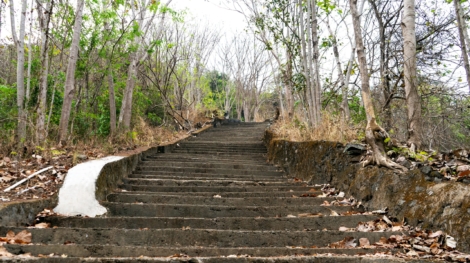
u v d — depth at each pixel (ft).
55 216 13.41
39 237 11.63
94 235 11.88
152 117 49.60
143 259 9.43
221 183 21.52
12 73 39.27
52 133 27.25
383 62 27.55
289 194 19.11
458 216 10.95
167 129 46.19
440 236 11.16
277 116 56.54
